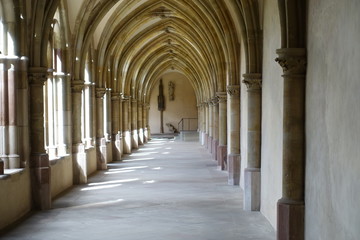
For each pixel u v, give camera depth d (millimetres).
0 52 11258
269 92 11227
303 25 8094
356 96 5461
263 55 12258
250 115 12508
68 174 16578
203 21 20641
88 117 20797
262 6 12195
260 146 12469
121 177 19250
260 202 12320
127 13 22297
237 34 16641
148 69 38812
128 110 31672
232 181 17078
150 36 27422
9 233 9859
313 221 7484
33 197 12375
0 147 11547
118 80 27547
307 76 7977
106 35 21156
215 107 25594
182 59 39812
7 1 11156
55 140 16109
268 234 9758
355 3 5500
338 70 6148
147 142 43344
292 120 8156
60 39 16109
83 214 11828
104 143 21938
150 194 15000
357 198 5410
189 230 10094
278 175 9914
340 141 6059
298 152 8164
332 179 6422
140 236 9570
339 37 6105
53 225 10602
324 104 6855
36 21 12078
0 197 10031
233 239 9359
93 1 16562
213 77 25781
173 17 25688
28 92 12148
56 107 16469
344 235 5883
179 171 21328
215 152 26266
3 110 11445
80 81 17094
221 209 12508
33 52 12148
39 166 12312
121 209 12484
